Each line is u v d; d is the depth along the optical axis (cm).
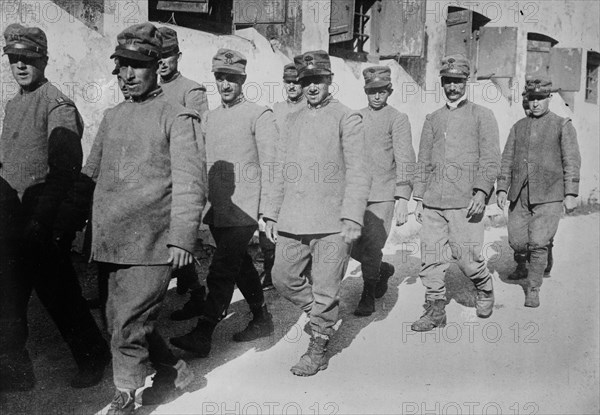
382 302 467
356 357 349
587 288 515
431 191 407
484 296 426
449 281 546
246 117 361
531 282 461
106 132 269
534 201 472
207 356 345
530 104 483
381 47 733
